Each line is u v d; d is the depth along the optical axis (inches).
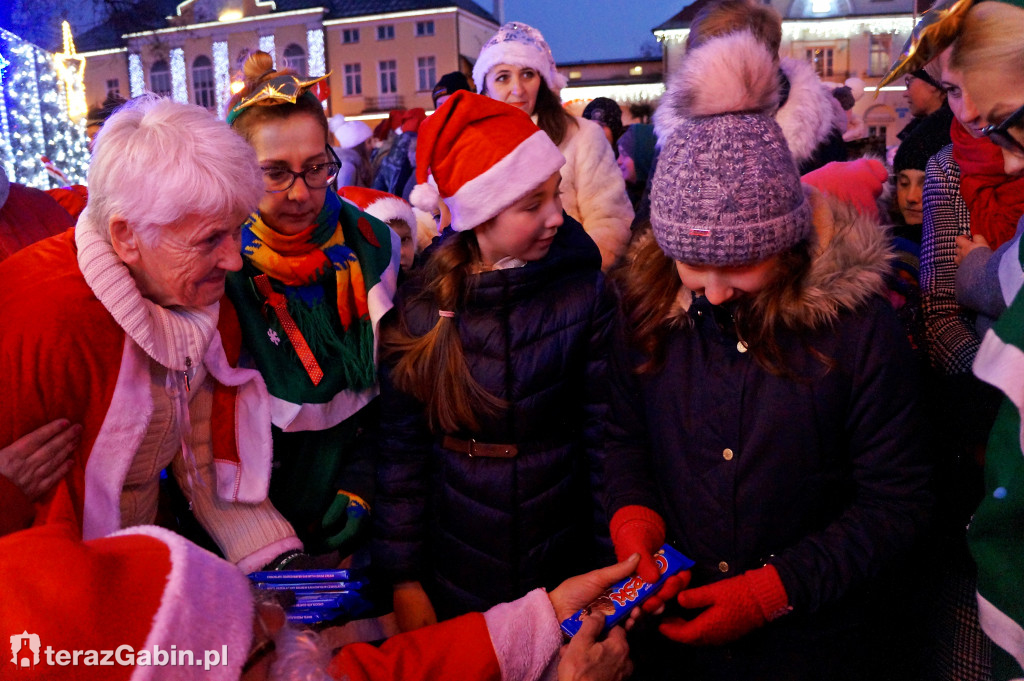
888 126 667.4
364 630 71.0
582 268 73.3
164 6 1088.8
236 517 67.8
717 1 94.3
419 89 1197.1
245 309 69.6
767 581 54.0
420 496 74.9
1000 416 39.7
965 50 48.9
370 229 78.7
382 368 73.9
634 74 1217.4
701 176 50.6
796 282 52.4
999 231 67.2
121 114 53.7
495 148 67.3
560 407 71.0
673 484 60.8
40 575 29.8
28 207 79.2
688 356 59.4
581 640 53.4
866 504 55.0
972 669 66.8
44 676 28.2
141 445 59.7
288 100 66.2
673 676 65.4
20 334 51.9
